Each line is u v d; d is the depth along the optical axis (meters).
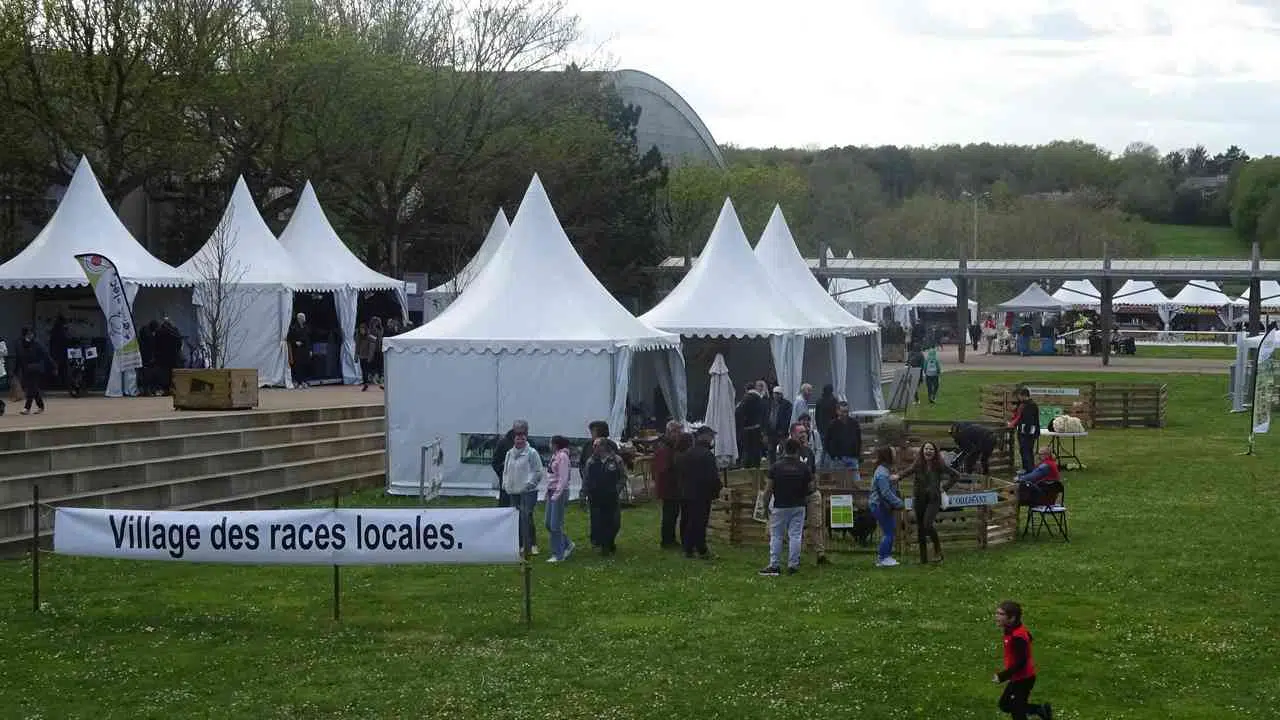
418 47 54.84
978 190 140.50
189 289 35.59
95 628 14.23
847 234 104.06
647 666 12.82
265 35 48.62
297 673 12.62
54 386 32.91
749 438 25.75
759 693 12.01
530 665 12.86
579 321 24.09
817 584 16.38
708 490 17.95
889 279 69.19
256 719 11.34
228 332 34.41
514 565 17.52
